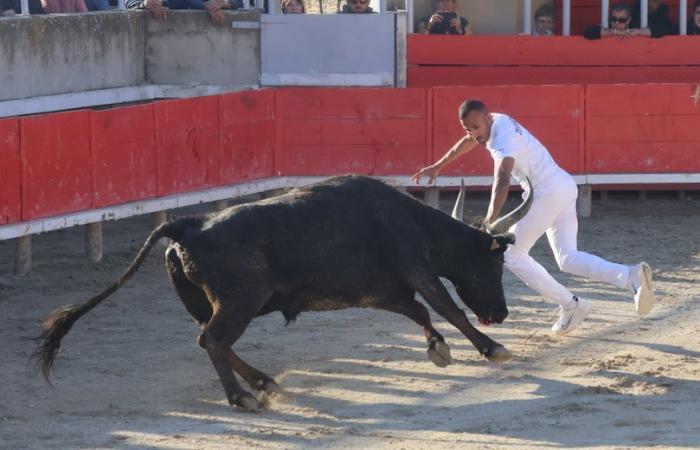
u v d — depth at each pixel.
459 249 17.11
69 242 26.62
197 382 16.81
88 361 17.81
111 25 30.31
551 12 32.59
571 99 29.11
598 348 18.33
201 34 31.16
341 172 29.02
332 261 15.84
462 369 17.30
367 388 16.39
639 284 17.98
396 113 28.94
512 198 31.11
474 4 33.16
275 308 16.30
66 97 29.08
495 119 18.05
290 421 14.97
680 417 14.88
